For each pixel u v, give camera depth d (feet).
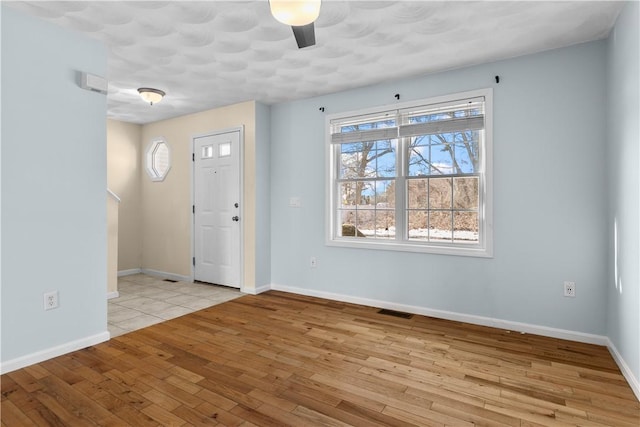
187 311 11.85
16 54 7.48
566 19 7.92
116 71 10.94
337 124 13.16
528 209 9.73
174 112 15.80
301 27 5.71
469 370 7.63
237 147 14.53
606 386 6.94
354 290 12.79
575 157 9.15
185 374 7.43
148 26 8.21
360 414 6.03
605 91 8.79
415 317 11.19
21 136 7.58
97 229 9.04
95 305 9.00
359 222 12.94
